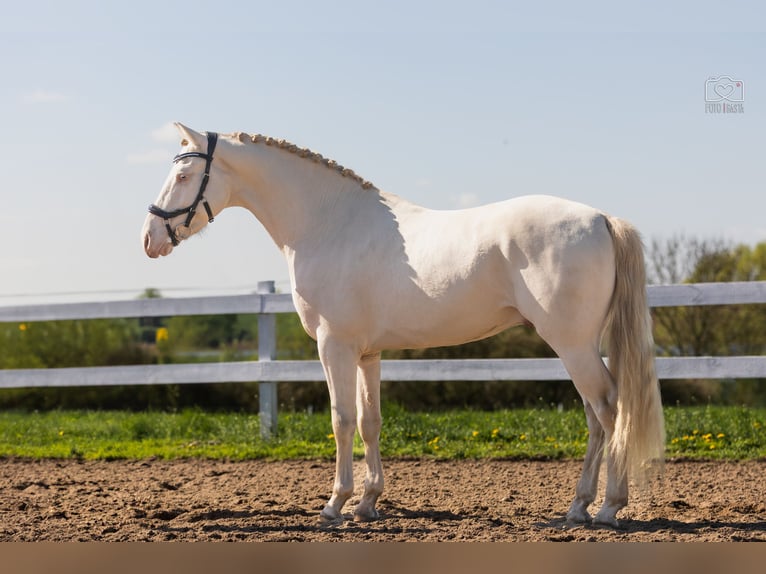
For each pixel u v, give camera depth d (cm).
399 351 1145
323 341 493
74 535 458
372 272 481
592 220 437
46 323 1422
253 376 822
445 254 460
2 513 523
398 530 464
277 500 570
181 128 511
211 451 768
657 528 454
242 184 520
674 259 1347
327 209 509
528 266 437
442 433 788
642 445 426
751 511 501
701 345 1254
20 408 1292
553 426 802
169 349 1518
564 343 435
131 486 626
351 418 490
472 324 464
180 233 507
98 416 1042
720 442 714
